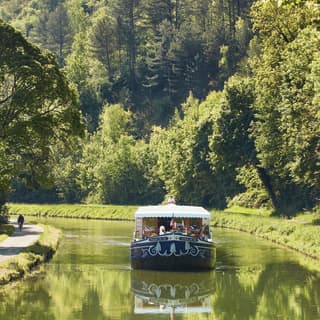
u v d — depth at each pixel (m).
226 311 42.97
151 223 65.06
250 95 124.81
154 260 59.66
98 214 160.38
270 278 56.25
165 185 181.00
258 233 99.56
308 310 42.84
